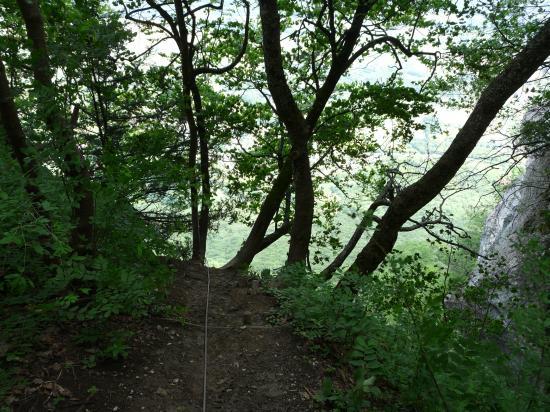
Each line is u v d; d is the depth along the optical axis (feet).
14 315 10.60
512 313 9.34
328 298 15.14
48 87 10.80
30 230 8.49
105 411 9.53
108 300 11.39
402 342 11.71
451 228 23.82
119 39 17.60
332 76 28.32
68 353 10.80
